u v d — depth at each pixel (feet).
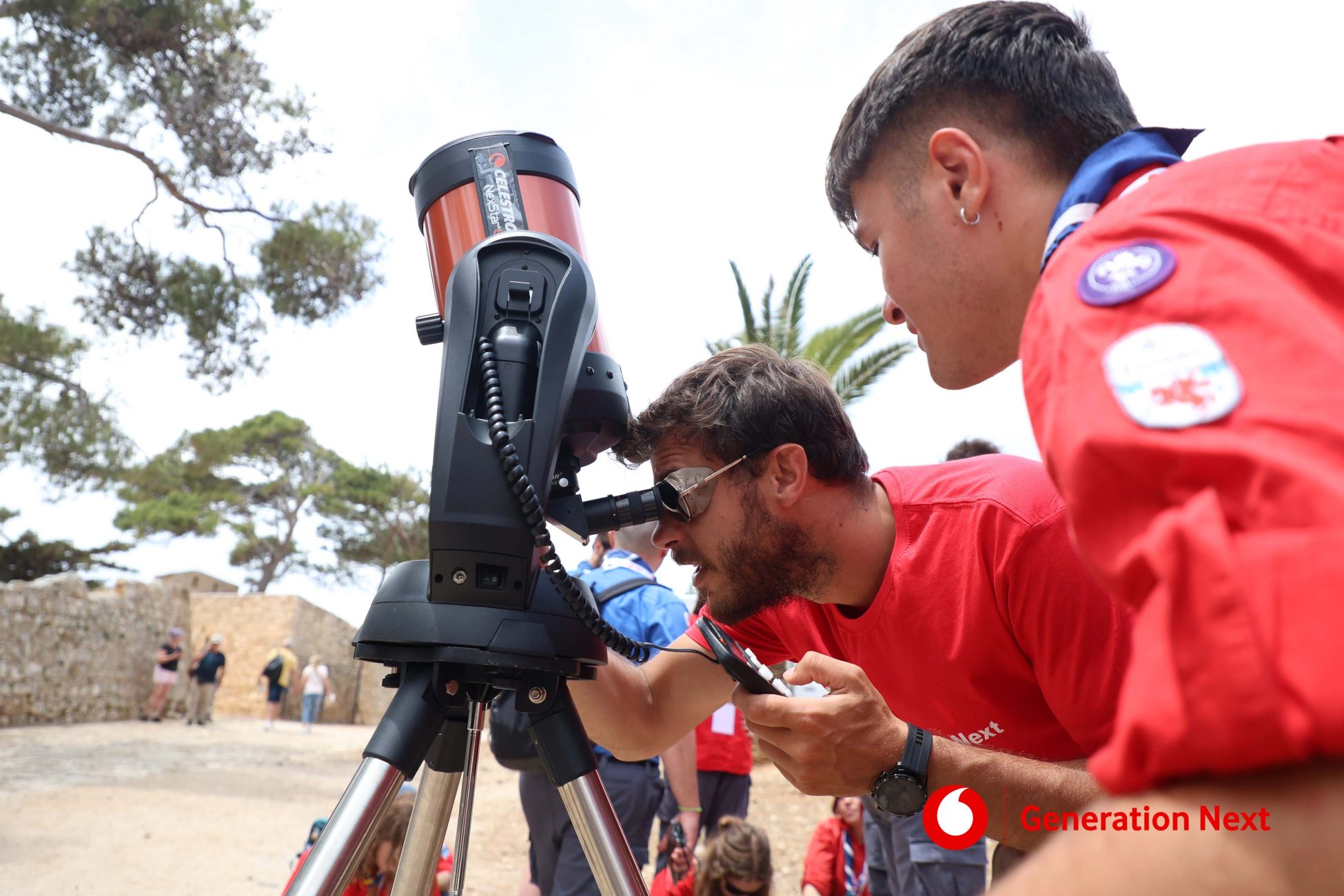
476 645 3.51
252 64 40.37
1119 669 4.19
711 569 4.93
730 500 4.77
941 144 3.08
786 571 4.89
